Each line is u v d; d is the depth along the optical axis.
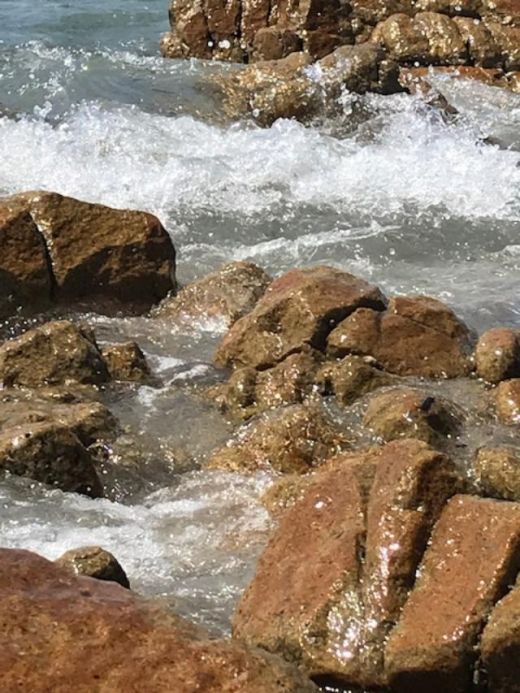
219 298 24.84
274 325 21.75
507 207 32.94
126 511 17.31
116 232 25.09
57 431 17.84
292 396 20.34
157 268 25.20
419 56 47.25
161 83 43.56
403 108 41.50
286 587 13.51
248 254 29.33
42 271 24.22
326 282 22.17
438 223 31.69
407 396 19.33
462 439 18.91
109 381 21.31
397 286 27.44
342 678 12.66
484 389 20.78
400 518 13.51
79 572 14.03
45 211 24.69
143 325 24.22
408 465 13.84
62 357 21.00
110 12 57.28
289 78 41.69
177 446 19.36
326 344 21.34
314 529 14.09
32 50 47.28
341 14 48.00
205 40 48.47
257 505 17.48
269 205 32.34
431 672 12.36
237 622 13.57
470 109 43.81
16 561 12.23
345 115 40.94
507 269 28.94
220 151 35.78
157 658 10.97
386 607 12.91
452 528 13.41
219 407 20.59
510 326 24.92
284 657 12.92
